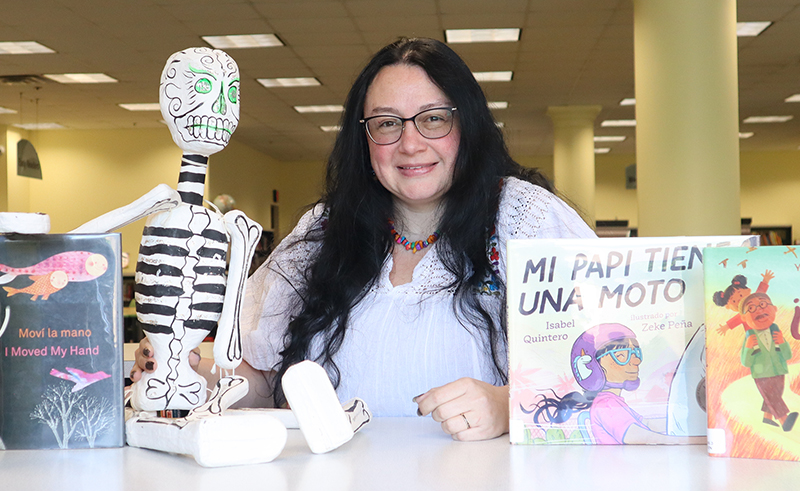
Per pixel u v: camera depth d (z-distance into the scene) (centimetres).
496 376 141
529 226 138
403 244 152
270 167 1644
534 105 1121
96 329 89
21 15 646
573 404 90
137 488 72
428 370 142
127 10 638
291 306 153
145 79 892
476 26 695
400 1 622
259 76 883
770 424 81
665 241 91
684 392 89
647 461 81
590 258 91
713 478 73
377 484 73
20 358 88
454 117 140
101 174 1279
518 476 75
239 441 80
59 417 88
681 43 539
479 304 140
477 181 141
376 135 143
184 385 90
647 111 556
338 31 703
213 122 90
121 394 89
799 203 1614
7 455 86
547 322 91
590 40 750
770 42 764
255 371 153
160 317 89
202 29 693
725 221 535
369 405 144
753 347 82
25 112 1104
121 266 90
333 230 151
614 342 90
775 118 1221
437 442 94
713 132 535
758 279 82
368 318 146
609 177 1691
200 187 93
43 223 87
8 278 88
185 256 89
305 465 81
